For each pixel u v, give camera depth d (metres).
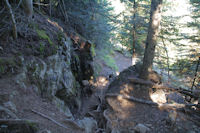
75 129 4.41
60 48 7.78
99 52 18.14
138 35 15.02
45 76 5.77
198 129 5.25
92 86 12.49
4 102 3.44
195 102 7.38
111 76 15.80
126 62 25.22
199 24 11.72
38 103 4.60
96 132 5.76
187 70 10.96
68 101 8.13
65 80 7.77
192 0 11.82
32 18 7.09
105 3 16.22
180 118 5.80
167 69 12.98
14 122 2.81
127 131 5.74
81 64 12.14
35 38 6.13
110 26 16.84
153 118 6.20
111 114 6.88
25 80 4.71
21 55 5.06
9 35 5.32
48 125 3.70
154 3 7.48
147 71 8.29
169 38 13.15
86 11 12.59
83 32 14.81
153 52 8.05
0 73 4.25
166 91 8.48
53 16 12.66
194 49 11.24
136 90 8.04
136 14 14.41
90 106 10.34
